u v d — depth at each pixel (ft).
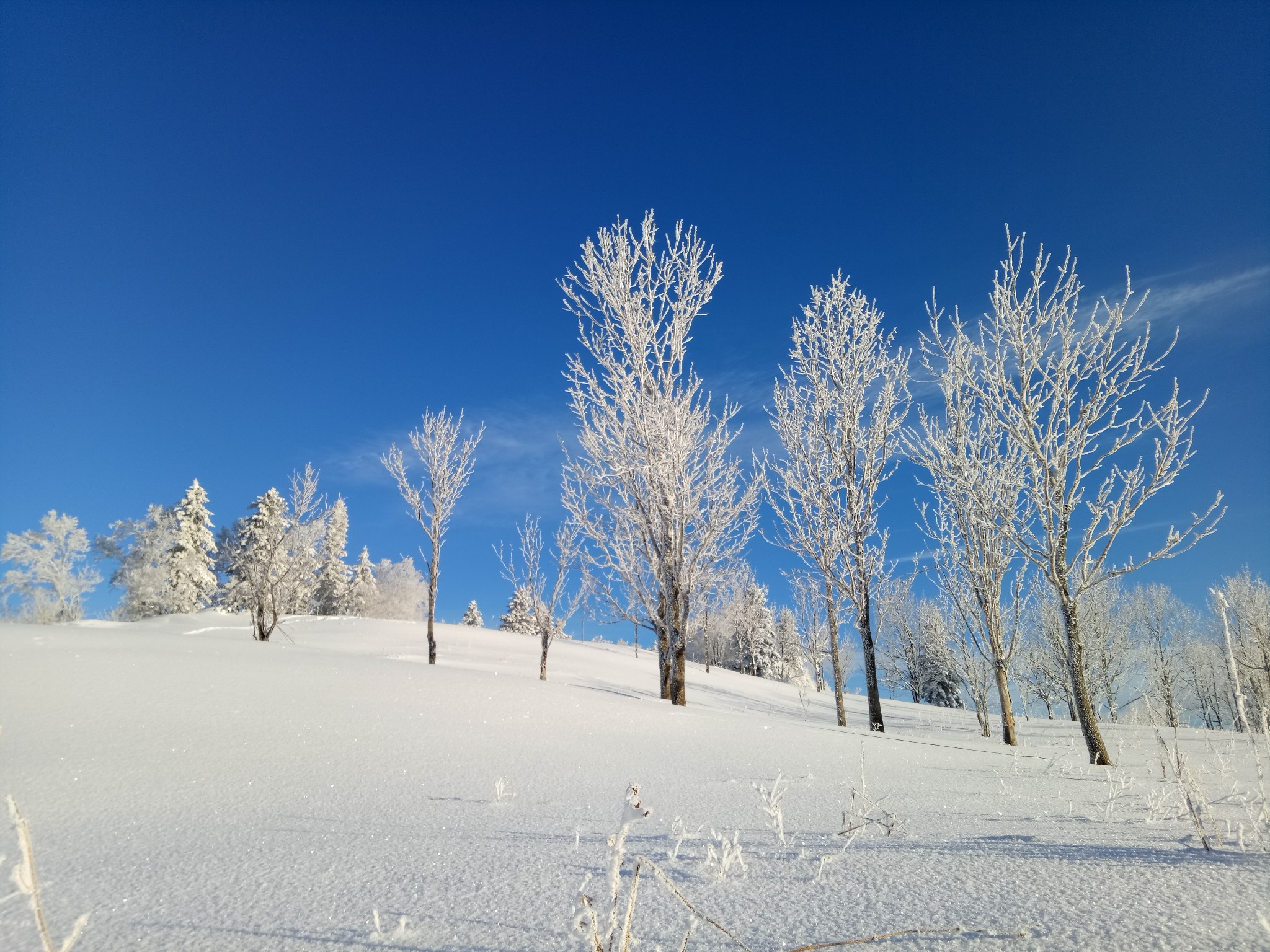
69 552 120.06
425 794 14.88
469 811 12.98
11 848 10.09
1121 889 6.68
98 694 26.08
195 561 135.64
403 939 5.90
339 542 184.24
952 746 29.96
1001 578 41.06
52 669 29.30
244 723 23.49
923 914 6.18
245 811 13.10
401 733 23.25
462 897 7.17
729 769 19.08
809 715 74.69
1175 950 5.07
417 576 211.82
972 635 44.47
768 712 73.56
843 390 51.44
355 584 193.98
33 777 16.22
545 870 8.32
